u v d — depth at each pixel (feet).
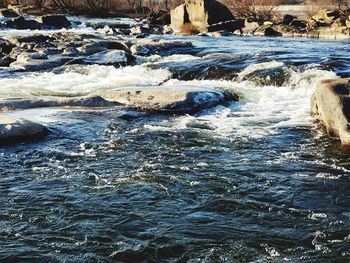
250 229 20.53
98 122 37.29
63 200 23.24
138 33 126.41
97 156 29.89
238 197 23.68
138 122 37.78
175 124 37.19
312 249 18.95
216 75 54.49
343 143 31.99
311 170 27.50
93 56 66.28
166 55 73.20
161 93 42.16
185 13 135.85
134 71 58.44
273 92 47.52
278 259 18.28
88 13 189.98
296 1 235.20
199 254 18.65
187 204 22.89
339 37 110.01
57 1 196.65
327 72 49.44
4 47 76.02
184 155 30.01
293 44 88.22
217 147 31.63
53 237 19.77
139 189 24.58
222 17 132.57
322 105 34.65
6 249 18.83
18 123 33.27
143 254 18.66
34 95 46.26
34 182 25.57
